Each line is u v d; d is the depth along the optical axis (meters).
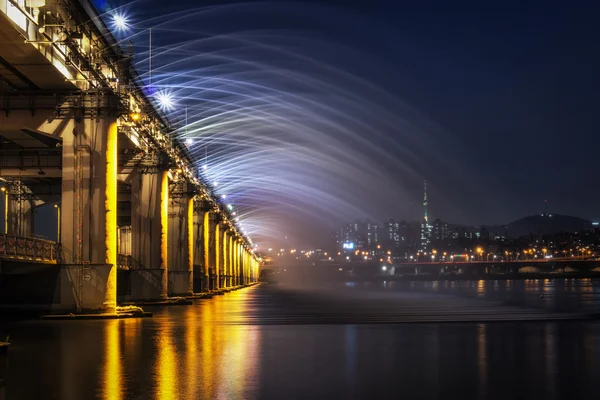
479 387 15.44
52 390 14.84
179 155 66.88
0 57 34.28
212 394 14.49
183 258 72.56
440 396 14.46
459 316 43.06
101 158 38.84
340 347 23.28
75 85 38.31
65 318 37.66
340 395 14.53
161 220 58.03
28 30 31.50
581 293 110.94
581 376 16.89
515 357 20.36
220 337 27.02
